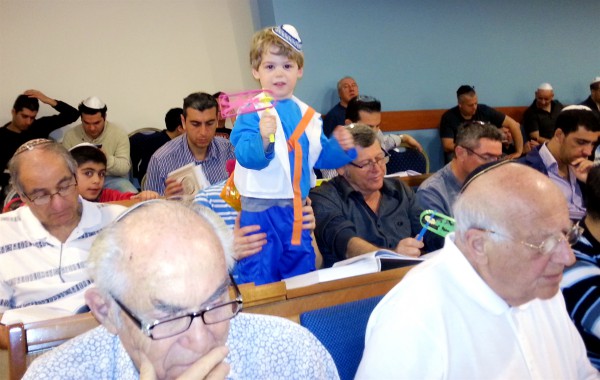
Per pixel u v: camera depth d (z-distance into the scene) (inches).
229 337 43.8
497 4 256.4
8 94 195.2
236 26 223.1
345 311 56.1
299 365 43.8
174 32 215.2
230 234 41.2
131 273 34.7
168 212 37.2
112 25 207.0
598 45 280.7
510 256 46.9
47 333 49.0
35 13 197.5
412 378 46.4
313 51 220.8
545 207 46.4
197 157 143.6
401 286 51.2
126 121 209.9
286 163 74.9
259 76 77.9
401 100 239.1
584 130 117.7
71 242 81.0
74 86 202.8
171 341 34.7
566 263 46.1
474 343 48.4
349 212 97.7
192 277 34.7
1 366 53.3
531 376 49.0
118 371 40.8
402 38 237.3
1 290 78.5
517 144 243.1
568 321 54.8
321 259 96.0
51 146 77.7
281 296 55.5
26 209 82.0
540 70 268.4
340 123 211.2
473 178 50.5
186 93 217.3
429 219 88.7
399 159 179.2
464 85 234.2
